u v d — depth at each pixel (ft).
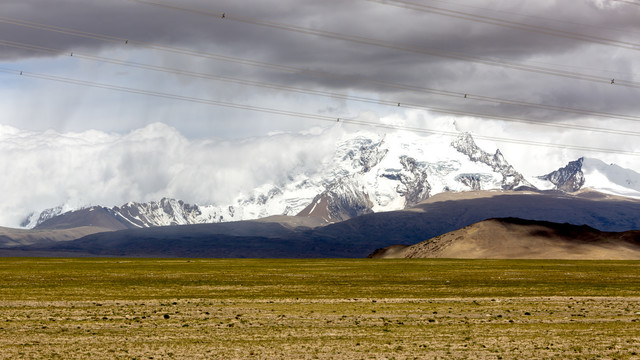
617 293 336.70
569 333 213.46
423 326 226.99
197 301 295.07
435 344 196.03
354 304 285.02
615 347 191.62
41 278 426.92
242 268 568.00
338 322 234.58
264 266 612.29
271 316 247.91
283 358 178.09
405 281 412.98
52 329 219.00
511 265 629.92
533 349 189.37
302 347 191.72
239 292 338.95
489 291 346.33
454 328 222.89
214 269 548.31
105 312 259.19
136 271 511.81
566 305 283.18
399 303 289.53
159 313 256.11
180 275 466.29
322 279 430.20
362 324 230.89
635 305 284.00
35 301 293.02
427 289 357.00
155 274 474.90
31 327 222.48
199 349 188.65
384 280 421.59
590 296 322.34
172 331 216.33
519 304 286.66
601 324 231.09
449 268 568.41
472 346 193.26
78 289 351.05
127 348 189.88
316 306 277.23
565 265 628.28
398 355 181.78
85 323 231.30
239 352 185.06
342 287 368.89
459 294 330.54
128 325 227.61
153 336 207.82
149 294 326.65
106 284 384.68
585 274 479.41
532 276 458.91
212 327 223.92
